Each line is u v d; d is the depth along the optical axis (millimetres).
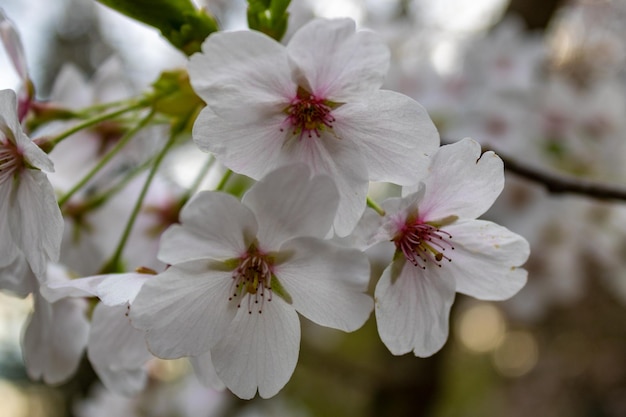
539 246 359
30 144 173
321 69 170
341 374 436
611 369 855
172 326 172
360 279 170
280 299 178
